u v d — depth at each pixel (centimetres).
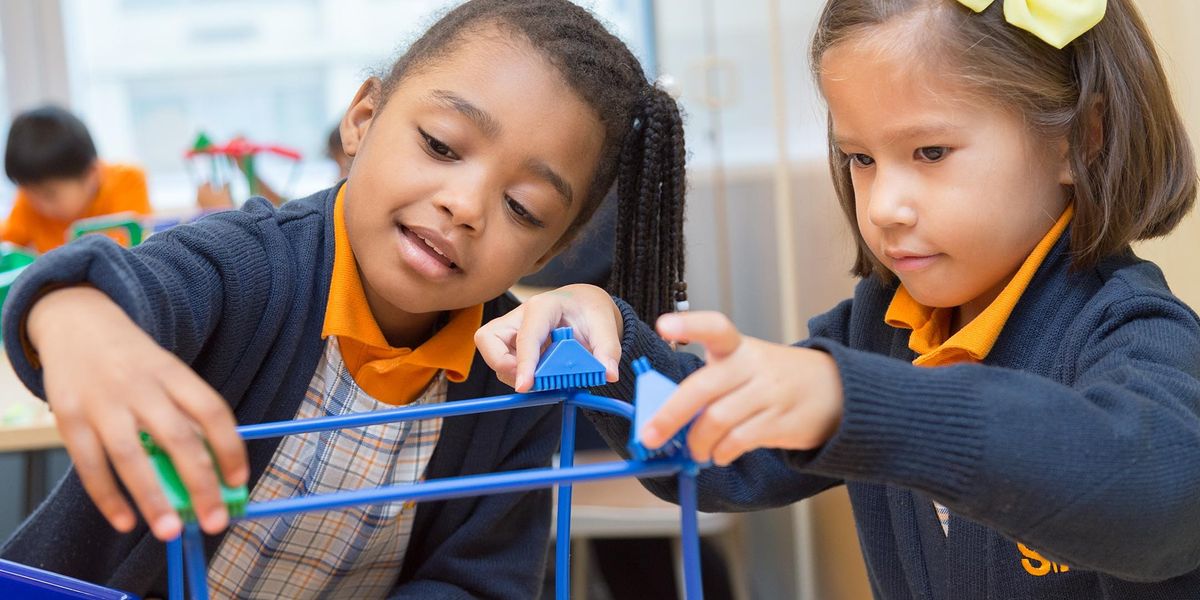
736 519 219
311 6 322
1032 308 71
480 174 74
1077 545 52
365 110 88
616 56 84
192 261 73
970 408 50
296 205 86
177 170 329
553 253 89
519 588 89
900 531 79
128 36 326
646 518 175
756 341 50
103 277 55
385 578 89
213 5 323
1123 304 65
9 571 59
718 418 46
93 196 264
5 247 225
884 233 70
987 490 50
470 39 78
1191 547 56
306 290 81
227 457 46
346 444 82
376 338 81
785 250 196
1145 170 71
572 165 79
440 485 45
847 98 69
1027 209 69
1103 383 57
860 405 49
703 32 266
